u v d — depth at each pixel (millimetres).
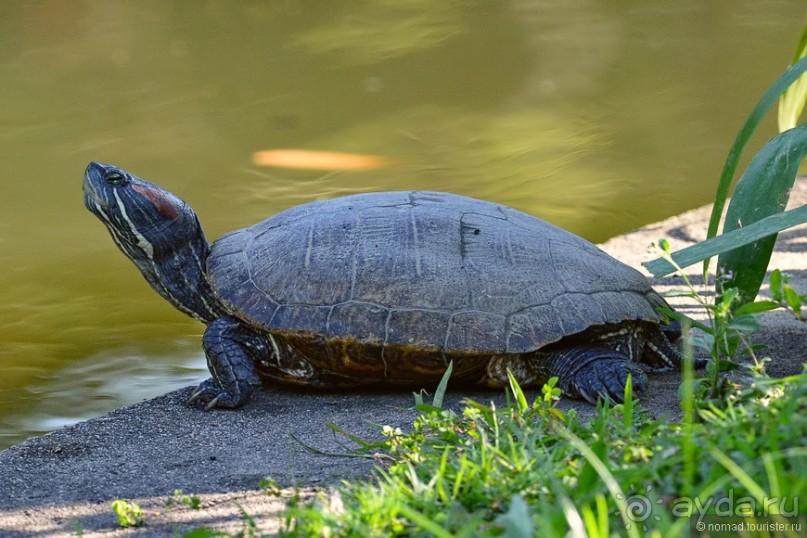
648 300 8906
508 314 8328
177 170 16469
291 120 19125
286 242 8898
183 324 11641
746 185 7973
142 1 28156
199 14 26953
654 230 13430
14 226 14570
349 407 8500
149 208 9281
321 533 4918
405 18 26828
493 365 8523
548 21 26594
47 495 6719
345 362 8570
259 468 7031
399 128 18891
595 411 8062
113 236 9477
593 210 14758
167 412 8523
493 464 5629
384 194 9406
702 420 6359
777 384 6000
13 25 25531
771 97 7988
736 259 7883
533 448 5859
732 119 19219
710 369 7098
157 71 22297
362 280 8469
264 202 15047
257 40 24641
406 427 7766
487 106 20156
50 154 17406
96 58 23141
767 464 4367
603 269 8836
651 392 8367
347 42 24531
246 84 21359
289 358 8812
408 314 8312
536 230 8992
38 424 9141
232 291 8789
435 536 4742
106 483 6906
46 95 20641
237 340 8773
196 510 6238
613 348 8805
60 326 11445
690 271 12000
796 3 27859
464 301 8344
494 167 16750
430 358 8359
